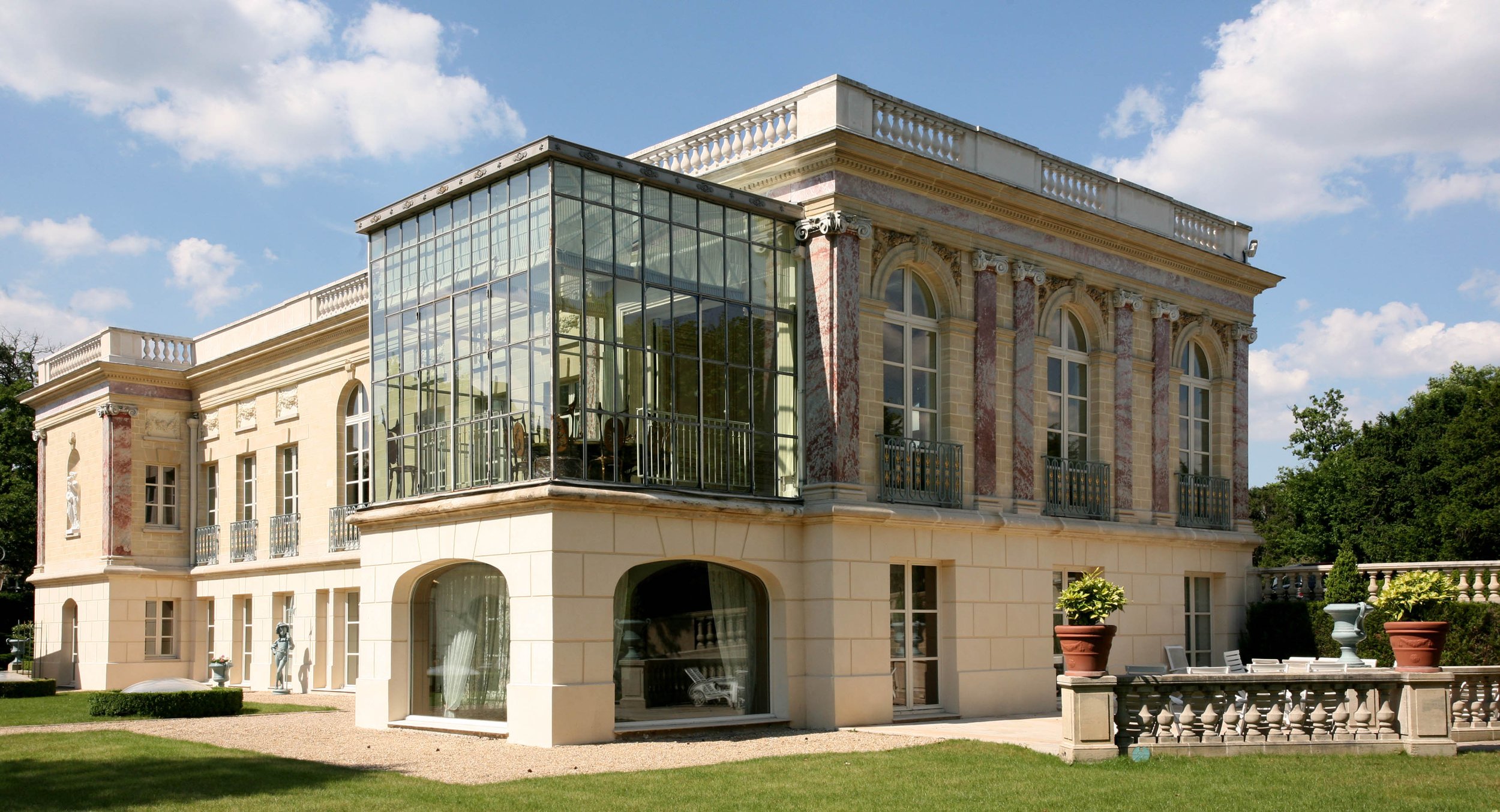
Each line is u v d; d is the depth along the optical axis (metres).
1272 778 12.47
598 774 13.22
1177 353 25.56
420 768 13.91
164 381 31.91
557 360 16.36
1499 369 51.97
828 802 11.46
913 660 20.00
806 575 18.92
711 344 18.38
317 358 27.83
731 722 18.02
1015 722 19.28
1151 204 24.95
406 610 18.91
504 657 17.64
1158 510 24.42
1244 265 26.56
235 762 13.96
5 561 43.25
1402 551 43.41
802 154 19.36
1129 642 23.36
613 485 16.80
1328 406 56.53
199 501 31.95
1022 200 21.75
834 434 18.83
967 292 21.22
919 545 19.81
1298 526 51.19
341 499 26.91
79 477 32.91
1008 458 21.67
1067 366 23.34
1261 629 25.58
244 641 30.06
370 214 19.70
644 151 22.08
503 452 17.09
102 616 30.58
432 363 18.62
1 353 52.50
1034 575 21.69
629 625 17.45
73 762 14.23
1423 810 10.91
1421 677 14.25
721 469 18.30
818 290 19.30
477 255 17.92
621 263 17.33
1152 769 13.15
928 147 20.80
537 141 16.69
